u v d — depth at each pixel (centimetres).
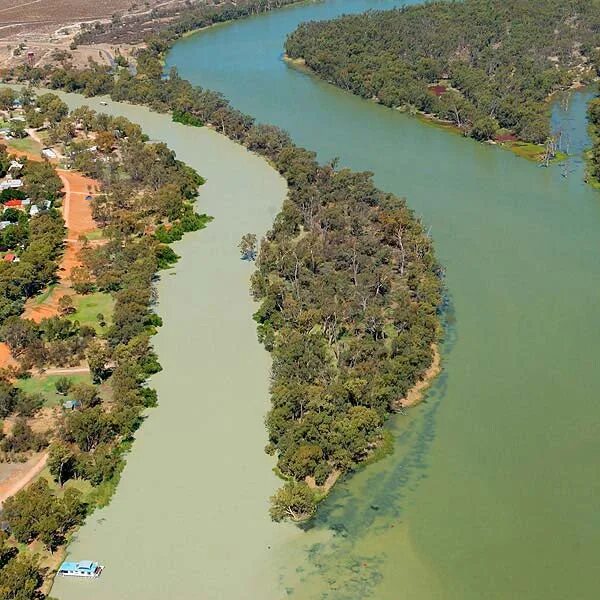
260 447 16050
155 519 14438
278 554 13738
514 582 13250
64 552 13812
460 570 13450
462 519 14425
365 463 15700
